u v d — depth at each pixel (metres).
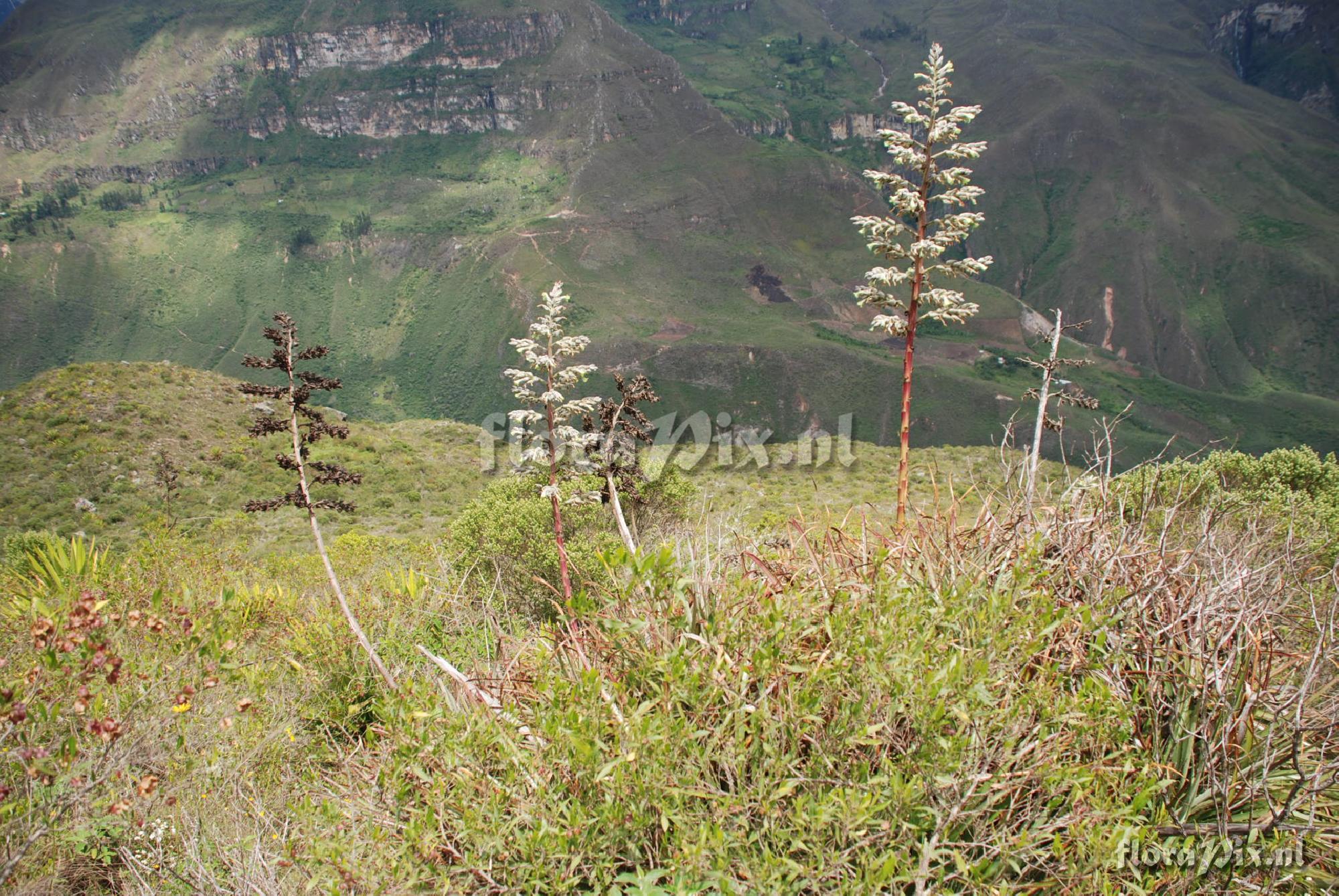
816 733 3.59
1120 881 3.30
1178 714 3.84
